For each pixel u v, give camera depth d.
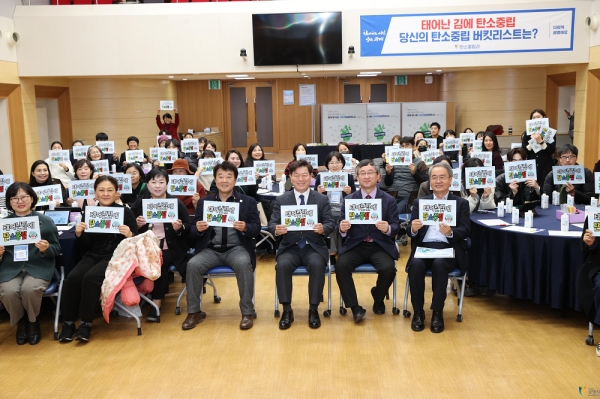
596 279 4.13
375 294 4.86
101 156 8.28
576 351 4.08
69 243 4.83
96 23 10.78
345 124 13.67
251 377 3.75
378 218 4.66
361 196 4.90
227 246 4.83
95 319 4.95
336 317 4.85
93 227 4.60
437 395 3.47
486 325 4.62
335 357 4.04
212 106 16.02
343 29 10.78
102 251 4.71
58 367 3.96
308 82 15.87
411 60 10.72
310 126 16.08
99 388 3.64
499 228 4.80
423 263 4.55
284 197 4.98
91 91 13.10
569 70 11.20
